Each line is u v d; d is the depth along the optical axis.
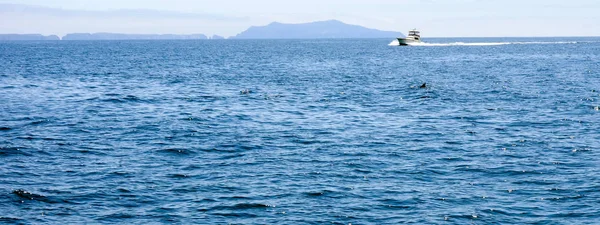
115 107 54.50
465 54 173.12
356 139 39.12
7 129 42.62
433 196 26.81
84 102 57.91
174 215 24.52
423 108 53.62
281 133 41.28
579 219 24.00
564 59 139.88
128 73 98.25
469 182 28.97
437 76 90.19
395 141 38.50
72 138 39.41
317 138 39.50
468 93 65.19
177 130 42.31
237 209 25.16
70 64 123.75
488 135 40.41
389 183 28.77
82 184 28.48
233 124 45.06
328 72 100.38
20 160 33.16
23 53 187.12
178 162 32.84
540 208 25.28
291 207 25.41
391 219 24.09
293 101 59.19
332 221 23.89
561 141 38.28
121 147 36.66
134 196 26.78
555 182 28.81
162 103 57.56
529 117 47.94
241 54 184.88
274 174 30.25
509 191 27.53
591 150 35.53
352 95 64.12
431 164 32.34
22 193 26.92
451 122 45.78
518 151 35.44
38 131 41.94
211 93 66.50
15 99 60.12
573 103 56.16
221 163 32.59
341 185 28.38
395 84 76.62
